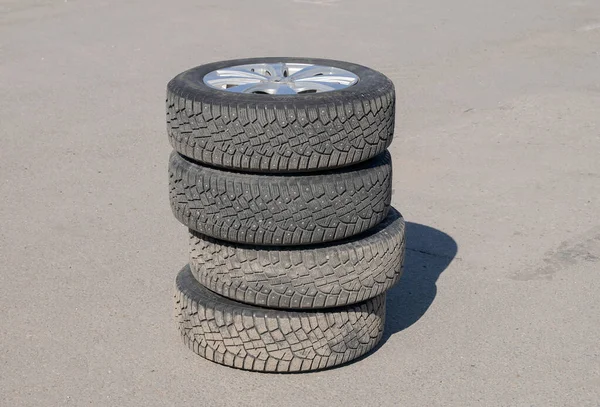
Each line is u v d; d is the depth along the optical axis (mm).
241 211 3510
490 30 9250
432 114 6488
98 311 4074
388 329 3975
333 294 3582
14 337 3891
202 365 3730
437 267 4457
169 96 3656
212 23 9523
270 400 3545
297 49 8406
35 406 3518
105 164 5605
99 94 6973
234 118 3459
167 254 4547
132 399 3553
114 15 9875
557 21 9680
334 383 3637
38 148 5820
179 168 3643
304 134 3453
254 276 3570
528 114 6480
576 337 3928
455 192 5234
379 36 8961
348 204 3545
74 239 4684
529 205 5070
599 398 3578
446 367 3736
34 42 8602
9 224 4824
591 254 4559
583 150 5812
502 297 4207
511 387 3631
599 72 7668
